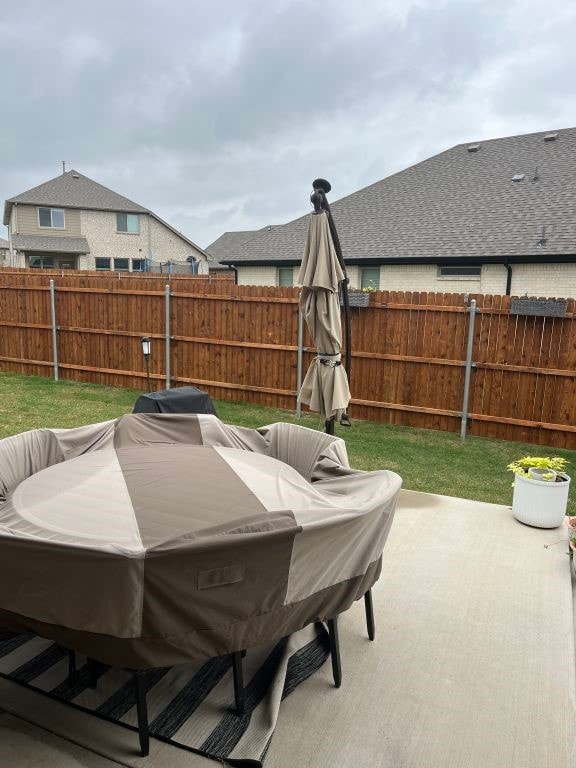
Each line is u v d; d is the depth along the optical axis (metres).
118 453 2.91
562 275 12.00
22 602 1.73
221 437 3.44
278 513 1.97
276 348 8.40
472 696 2.30
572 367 6.82
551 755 2.01
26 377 10.47
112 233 36.00
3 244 60.72
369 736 2.06
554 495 4.02
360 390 8.09
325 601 2.08
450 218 14.36
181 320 9.13
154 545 1.66
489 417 7.32
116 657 1.71
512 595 3.15
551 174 14.53
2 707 2.12
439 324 7.45
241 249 17.27
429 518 4.25
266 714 2.11
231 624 1.81
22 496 2.31
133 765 1.88
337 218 16.17
